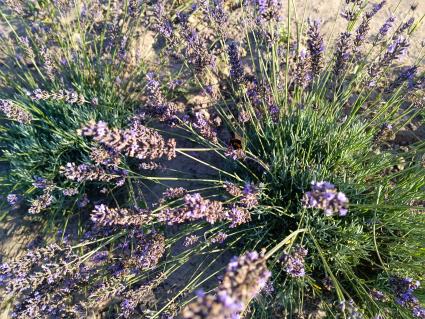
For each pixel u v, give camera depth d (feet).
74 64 1.37
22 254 1.15
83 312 0.95
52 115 1.31
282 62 1.37
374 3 1.47
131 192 1.14
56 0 1.37
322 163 1.10
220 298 0.49
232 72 1.12
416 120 1.26
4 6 1.67
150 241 0.97
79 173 0.93
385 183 1.02
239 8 1.52
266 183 1.04
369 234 0.99
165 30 1.16
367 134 1.13
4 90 1.45
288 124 1.12
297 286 1.00
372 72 1.01
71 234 1.18
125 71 1.44
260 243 1.05
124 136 0.71
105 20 1.44
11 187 1.26
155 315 0.87
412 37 1.39
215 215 0.77
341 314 0.94
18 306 0.94
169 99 1.36
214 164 1.26
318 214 1.01
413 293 0.88
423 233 0.94
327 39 1.40
